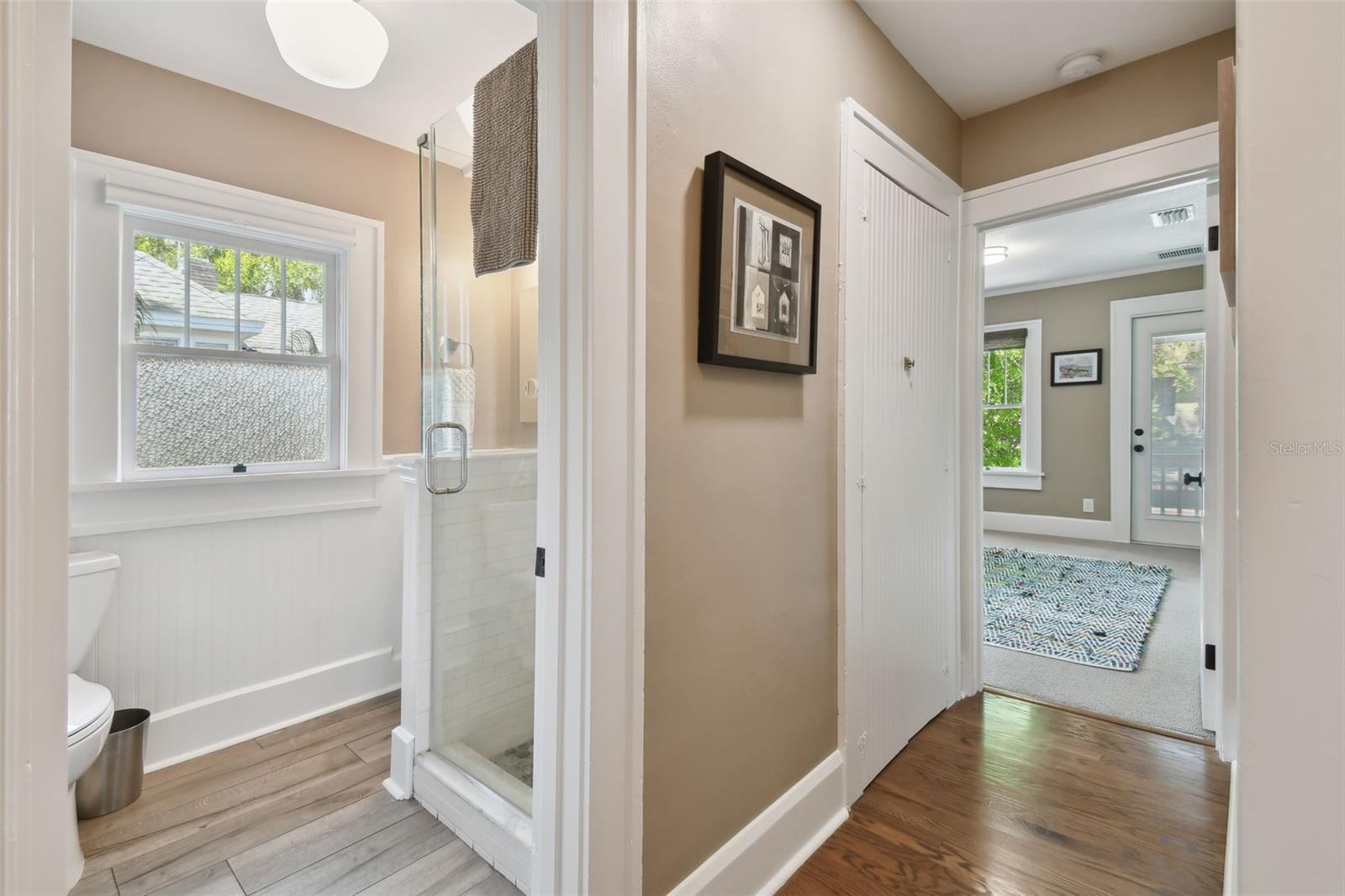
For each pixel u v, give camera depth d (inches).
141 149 83.9
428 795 74.5
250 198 93.0
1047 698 103.4
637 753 46.8
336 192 103.3
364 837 69.7
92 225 80.4
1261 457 14.3
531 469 70.1
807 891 60.4
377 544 108.8
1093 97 91.8
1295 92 14.1
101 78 80.7
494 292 74.0
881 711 80.7
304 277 102.3
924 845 66.9
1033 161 97.3
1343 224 13.6
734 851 56.6
